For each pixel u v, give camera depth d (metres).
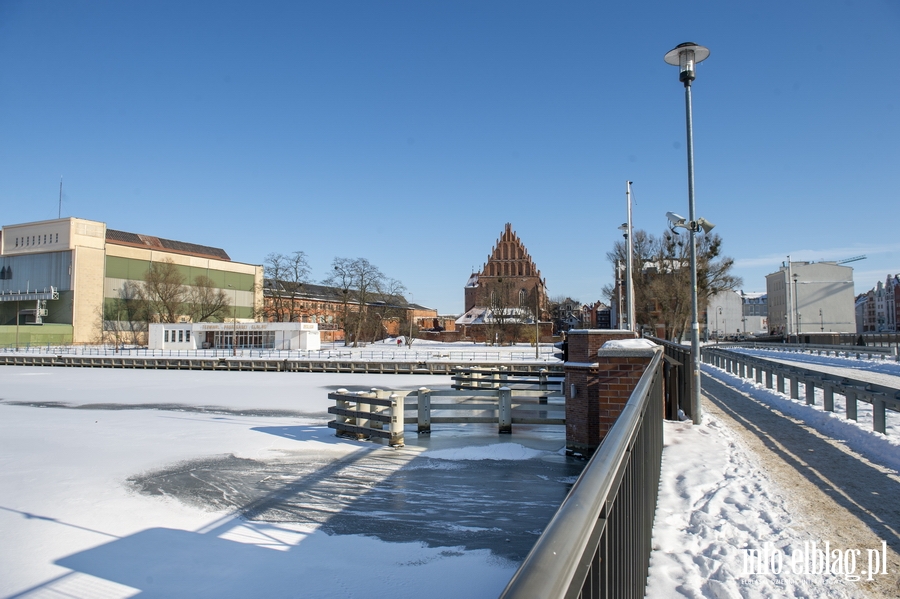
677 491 6.46
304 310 98.69
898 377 20.45
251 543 7.34
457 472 10.58
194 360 51.47
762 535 5.04
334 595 5.96
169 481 10.30
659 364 7.66
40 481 10.44
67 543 7.43
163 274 82.31
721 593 3.90
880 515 5.61
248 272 101.25
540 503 8.78
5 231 84.00
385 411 15.06
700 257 48.97
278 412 19.94
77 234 78.62
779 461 7.88
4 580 6.38
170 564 6.75
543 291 113.19
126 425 16.98
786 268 91.69
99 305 80.75
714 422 11.05
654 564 4.43
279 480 10.24
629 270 26.81
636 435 3.76
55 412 20.45
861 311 138.75
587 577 2.04
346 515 8.34
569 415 11.59
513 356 55.03
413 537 7.48
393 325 118.44
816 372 12.51
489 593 5.95
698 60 11.73
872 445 8.62
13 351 66.81
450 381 35.41
